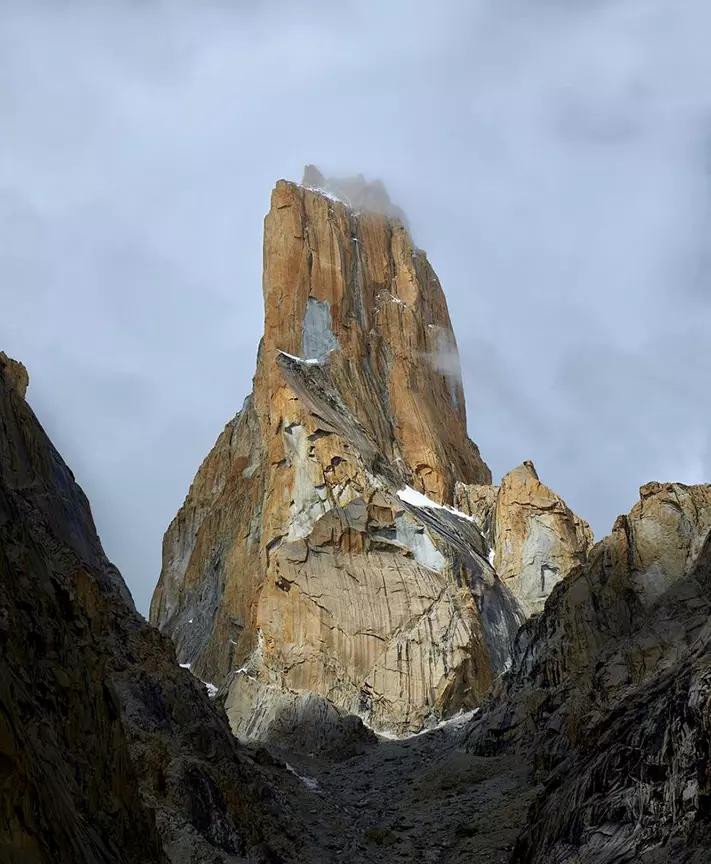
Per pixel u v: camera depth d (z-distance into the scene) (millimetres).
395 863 52125
